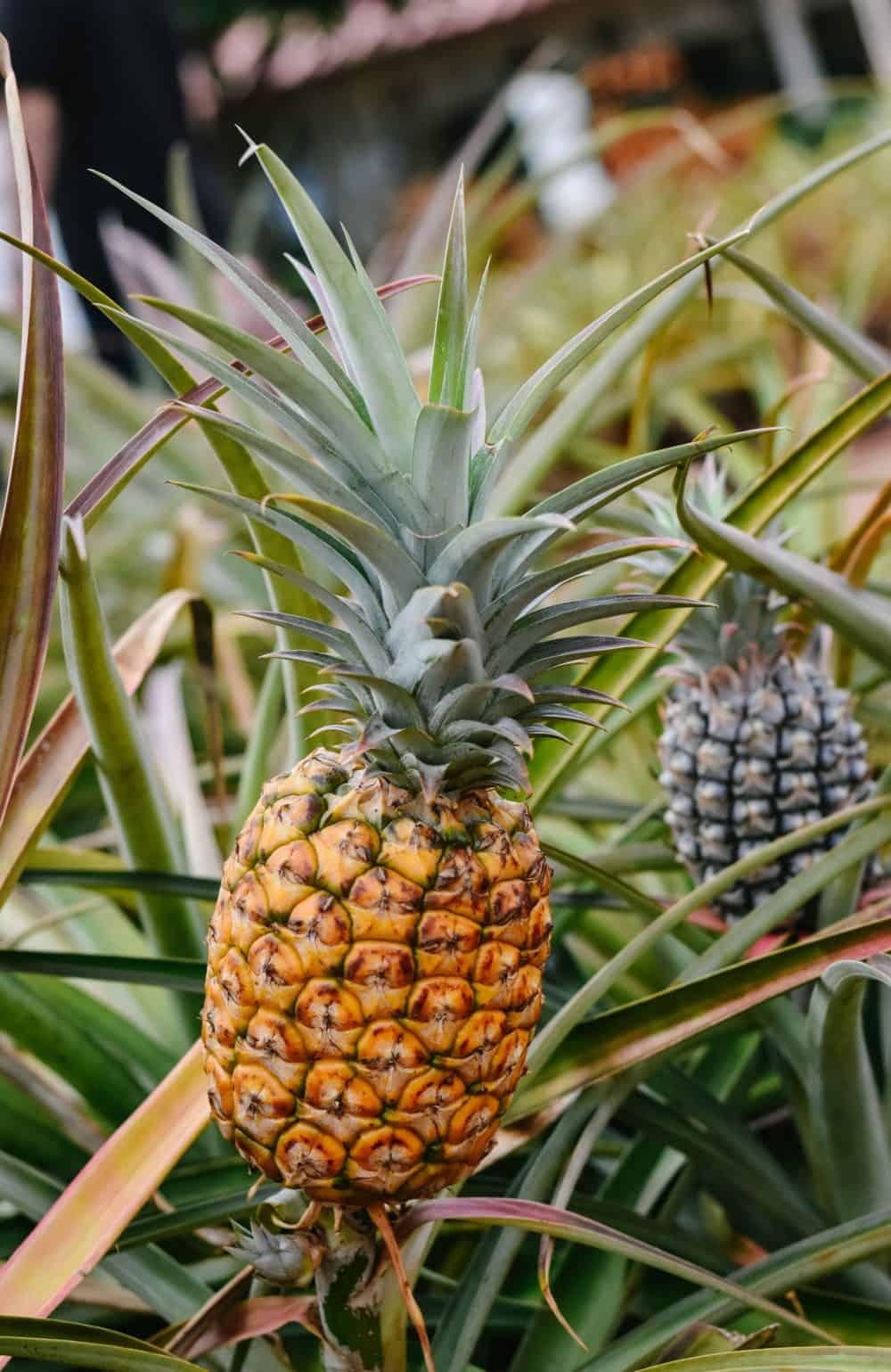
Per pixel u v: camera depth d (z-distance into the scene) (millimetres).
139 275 2410
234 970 902
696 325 3014
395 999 885
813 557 1394
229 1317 938
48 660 1916
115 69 2934
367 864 894
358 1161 893
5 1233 1073
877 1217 986
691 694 1159
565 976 1241
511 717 952
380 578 932
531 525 875
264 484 1080
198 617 1203
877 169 4062
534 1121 1024
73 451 2133
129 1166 947
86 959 1035
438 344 928
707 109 7867
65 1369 1038
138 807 1105
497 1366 1141
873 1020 1142
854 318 1968
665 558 1188
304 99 11070
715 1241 1175
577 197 5715
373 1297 935
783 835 1119
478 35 10695
